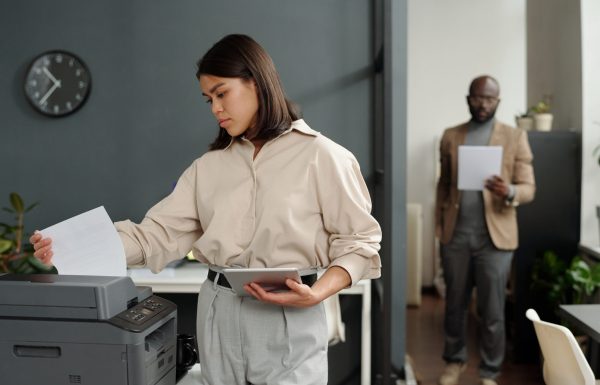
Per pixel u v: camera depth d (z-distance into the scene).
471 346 4.41
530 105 5.18
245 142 1.44
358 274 1.33
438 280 6.25
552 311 4.03
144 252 1.53
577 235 4.11
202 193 1.50
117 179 3.29
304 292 1.25
